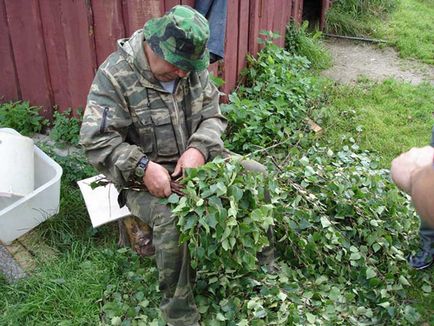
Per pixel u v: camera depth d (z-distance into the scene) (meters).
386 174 3.92
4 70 4.14
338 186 3.32
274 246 3.27
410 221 3.44
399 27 7.75
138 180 2.67
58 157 3.79
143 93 2.67
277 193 3.13
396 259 3.22
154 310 2.88
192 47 2.47
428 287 3.19
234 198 2.51
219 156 2.74
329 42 7.32
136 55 2.61
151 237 3.05
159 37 2.49
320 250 3.22
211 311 2.90
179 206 2.49
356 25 7.59
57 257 3.25
